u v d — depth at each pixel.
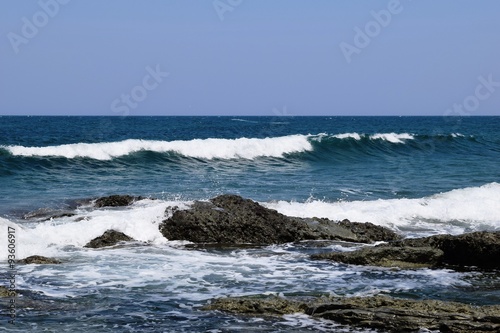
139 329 9.88
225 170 32.09
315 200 22.97
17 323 10.02
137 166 32.19
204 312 10.68
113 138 57.09
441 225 19.59
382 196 24.48
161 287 12.23
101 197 20.64
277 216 17.05
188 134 67.56
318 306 10.55
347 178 29.77
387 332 9.81
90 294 11.66
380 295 10.93
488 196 23.17
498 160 39.59
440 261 14.33
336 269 13.87
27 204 20.66
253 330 9.87
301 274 13.40
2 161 29.92
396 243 14.94
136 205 19.98
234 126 92.56
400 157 40.47
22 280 12.48
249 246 16.23
